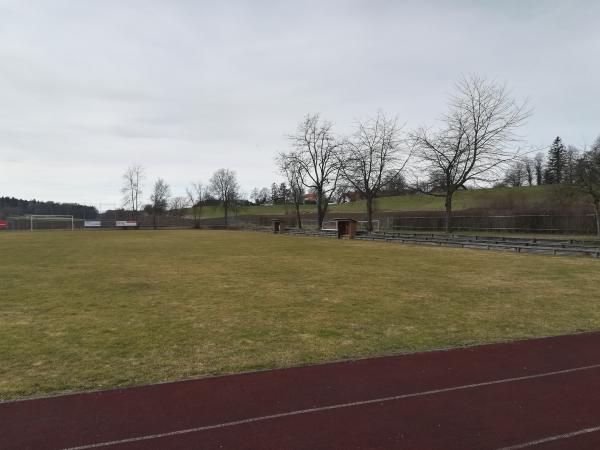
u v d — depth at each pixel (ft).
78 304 35.12
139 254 78.69
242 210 352.90
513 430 14.85
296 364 21.21
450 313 31.58
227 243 111.75
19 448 13.87
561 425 15.20
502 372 20.03
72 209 309.42
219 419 15.67
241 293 39.55
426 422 15.43
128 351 23.30
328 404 16.83
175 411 16.29
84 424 15.35
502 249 83.30
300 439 14.30
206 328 27.81
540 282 44.75
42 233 189.78
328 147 175.73
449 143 114.42
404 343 24.49
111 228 266.16
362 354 22.67
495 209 183.83
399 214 210.59
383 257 71.51
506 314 31.22
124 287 42.75
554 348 23.45
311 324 28.68
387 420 15.57
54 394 17.76
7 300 36.68
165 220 283.38
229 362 21.56
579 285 42.91
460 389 18.17
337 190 177.47
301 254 77.92
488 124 111.45
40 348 23.84
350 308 33.30
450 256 72.38
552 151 248.32
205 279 47.78
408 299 36.60
